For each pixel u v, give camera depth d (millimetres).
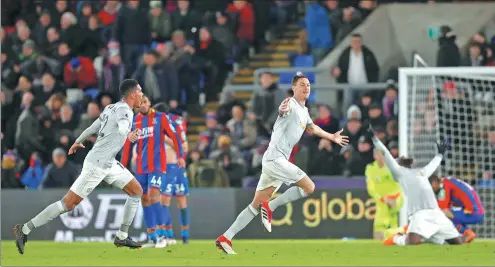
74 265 36719
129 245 44781
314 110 75875
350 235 64750
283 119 41844
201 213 65625
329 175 68062
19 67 81062
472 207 55906
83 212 65750
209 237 65438
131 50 80438
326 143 68438
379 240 61781
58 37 83625
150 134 52406
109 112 42500
